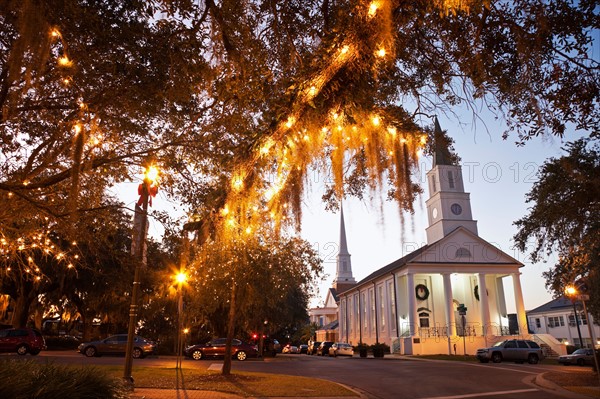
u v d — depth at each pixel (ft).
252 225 13.11
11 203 20.79
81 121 15.12
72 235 23.82
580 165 27.91
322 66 10.64
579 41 16.44
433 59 15.83
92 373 20.49
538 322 177.06
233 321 48.57
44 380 17.63
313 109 11.00
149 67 19.71
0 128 21.45
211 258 27.40
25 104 19.35
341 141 11.50
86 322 99.86
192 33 18.33
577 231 31.86
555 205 30.94
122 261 30.83
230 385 41.65
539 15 11.08
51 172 23.21
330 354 124.47
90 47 18.56
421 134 12.01
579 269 39.22
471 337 122.31
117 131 22.21
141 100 20.72
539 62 11.10
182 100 20.88
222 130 22.90
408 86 16.60
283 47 18.70
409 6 11.28
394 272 136.67
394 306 138.31
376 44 10.14
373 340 155.74
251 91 18.60
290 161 11.53
